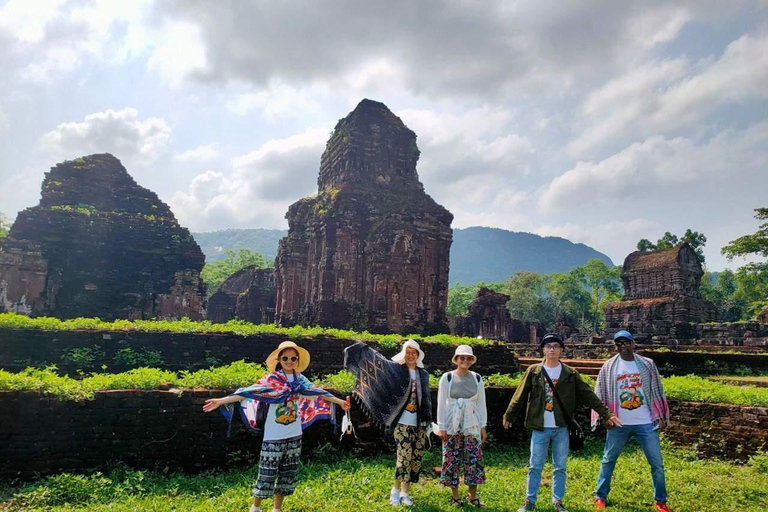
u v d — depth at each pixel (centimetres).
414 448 740
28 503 698
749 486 859
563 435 741
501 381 1332
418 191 3628
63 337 1395
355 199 3319
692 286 4934
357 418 1010
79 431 829
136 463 844
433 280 3450
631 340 790
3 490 744
